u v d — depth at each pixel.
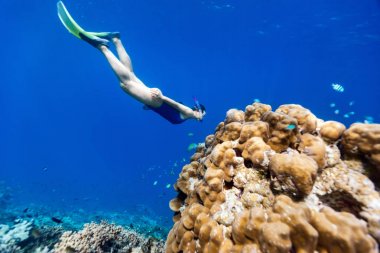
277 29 32.66
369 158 2.82
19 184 27.72
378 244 2.30
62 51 49.75
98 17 34.62
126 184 42.25
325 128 3.27
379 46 32.19
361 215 2.49
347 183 2.69
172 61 54.47
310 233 2.14
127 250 6.23
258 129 3.36
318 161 2.93
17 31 41.59
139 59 56.41
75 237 5.85
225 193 3.29
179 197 4.79
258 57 44.72
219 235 2.83
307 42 35.16
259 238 2.34
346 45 33.88
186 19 33.16
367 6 24.55
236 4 27.77
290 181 2.63
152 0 28.91
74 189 31.25
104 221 7.09
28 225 7.96
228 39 38.16
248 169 3.26
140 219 16.80
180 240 3.46
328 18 28.03
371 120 8.65
